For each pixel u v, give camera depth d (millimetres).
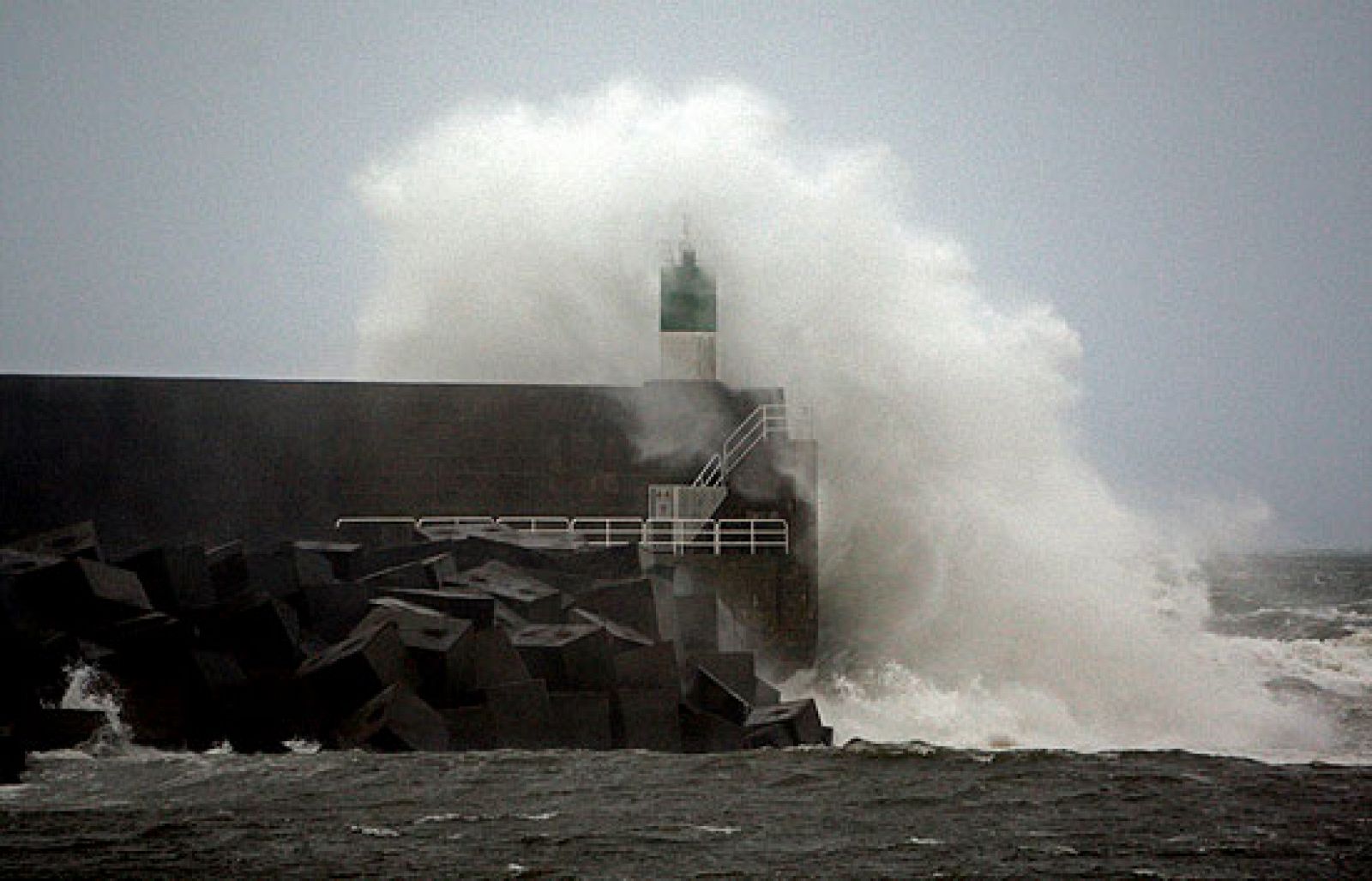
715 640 71000
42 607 59438
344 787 50031
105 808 47062
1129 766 55688
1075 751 59031
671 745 60250
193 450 85125
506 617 64438
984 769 54781
